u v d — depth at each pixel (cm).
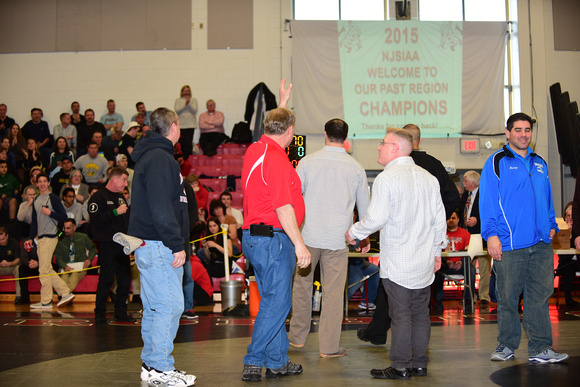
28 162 1297
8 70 1475
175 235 356
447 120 1423
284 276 376
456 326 646
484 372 401
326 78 1418
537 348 437
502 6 1499
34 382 372
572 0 1472
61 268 933
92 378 384
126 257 705
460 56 1431
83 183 1210
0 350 491
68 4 1478
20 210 1041
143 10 1475
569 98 1391
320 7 1481
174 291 370
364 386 360
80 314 771
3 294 991
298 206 390
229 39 1467
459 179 1434
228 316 752
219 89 1461
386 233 394
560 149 1405
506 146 465
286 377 386
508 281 446
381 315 503
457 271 868
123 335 577
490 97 1433
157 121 377
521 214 445
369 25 1427
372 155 1414
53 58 1473
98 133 1330
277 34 1459
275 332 376
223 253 941
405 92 1423
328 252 464
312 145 1415
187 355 471
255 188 379
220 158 1384
